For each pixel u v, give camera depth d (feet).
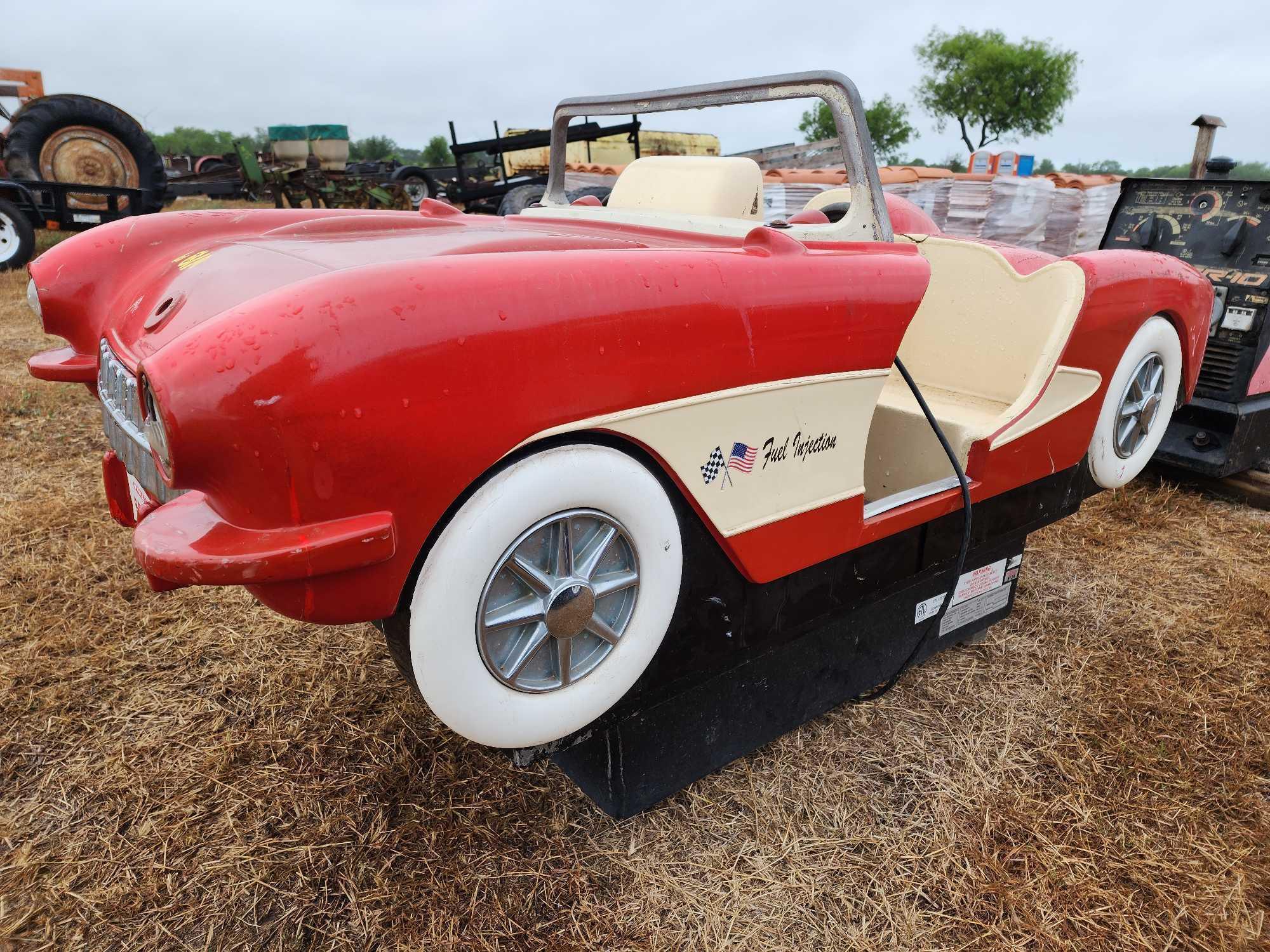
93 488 11.05
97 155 35.17
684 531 4.85
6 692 6.98
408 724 6.81
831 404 5.21
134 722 6.75
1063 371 6.97
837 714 7.14
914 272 5.45
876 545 6.16
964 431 6.80
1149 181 12.46
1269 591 9.39
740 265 4.56
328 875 5.36
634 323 4.07
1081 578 9.75
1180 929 5.19
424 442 3.57
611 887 5.33
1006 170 29.94
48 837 5.60
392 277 3.51
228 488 3.48
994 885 5.43
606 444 4.33
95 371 6.15
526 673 4.41
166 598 8.52
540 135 40.88
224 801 5.97
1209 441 11.68
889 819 5.99
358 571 3.65
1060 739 6.92
